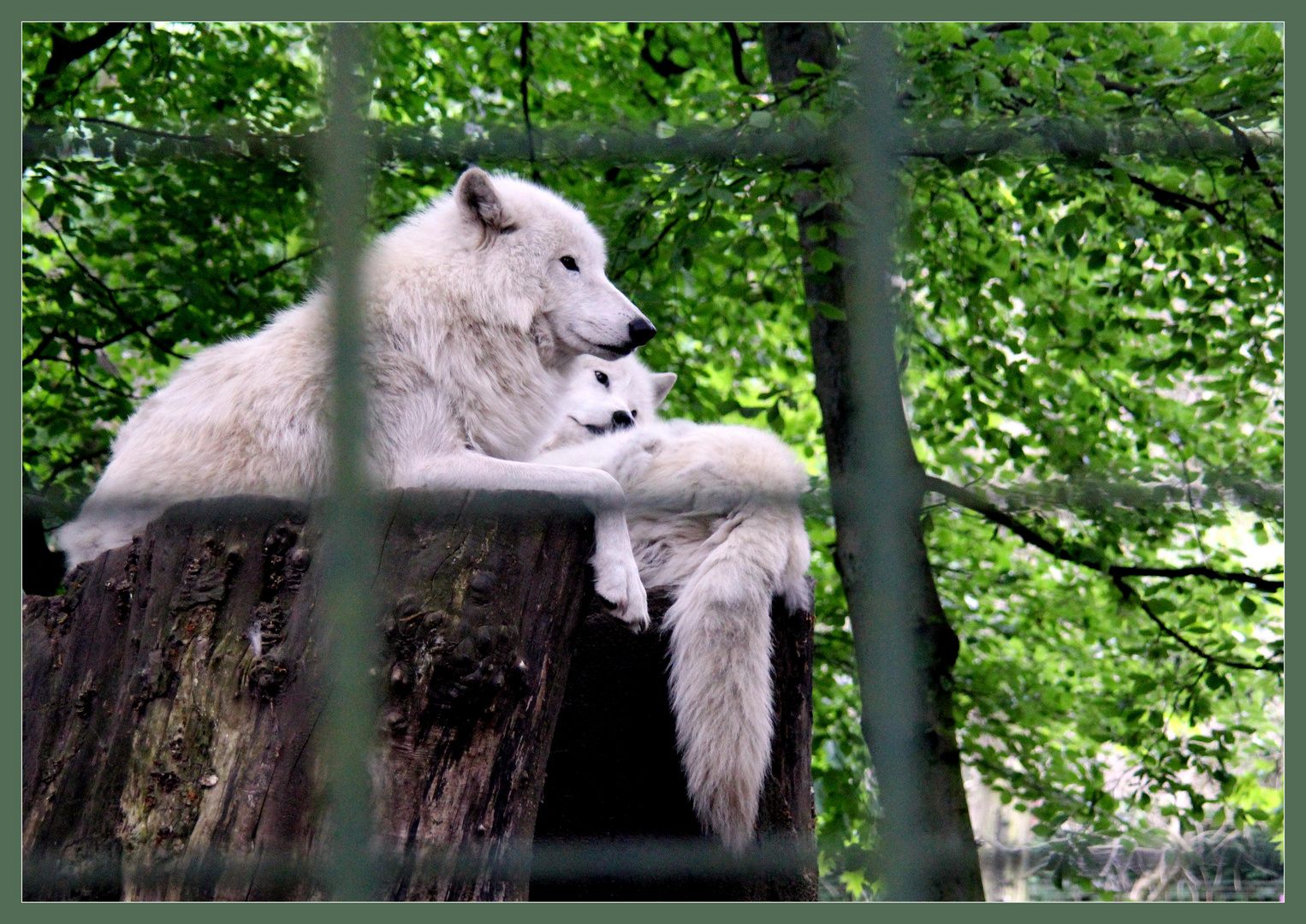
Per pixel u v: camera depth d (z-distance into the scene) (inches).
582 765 265.1
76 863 205.0
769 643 279.9
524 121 595.5
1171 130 375.9
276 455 274.5
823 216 470.0
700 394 627.8
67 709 231.3
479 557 209.8
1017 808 553.6
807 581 308.0
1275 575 544.4
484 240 317.1
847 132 350.6
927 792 408.8
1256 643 570.9
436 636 201.5
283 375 281.0
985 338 590.2
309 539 213.5
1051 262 610.5
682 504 293.6
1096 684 638.5
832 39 496.7
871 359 178.4
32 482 419.5
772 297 583.8
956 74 419.5
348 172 169.5
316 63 597.6
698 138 398.0
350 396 173.5
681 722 265.9
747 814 261.6
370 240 305.0
